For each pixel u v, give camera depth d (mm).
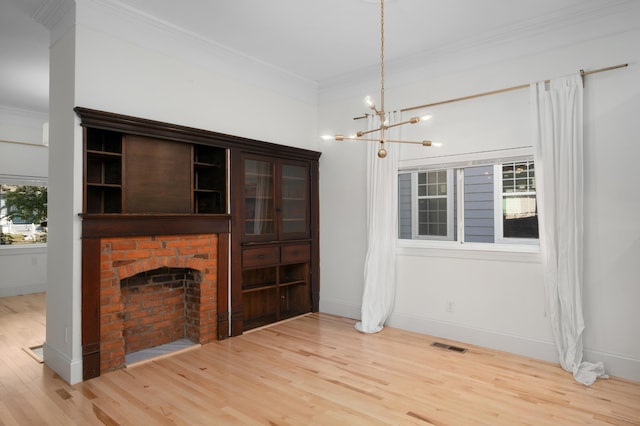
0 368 3328
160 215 3463
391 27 3645
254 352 3707
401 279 4473
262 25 3625
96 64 3207
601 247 3266
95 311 3121
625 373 3137
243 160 4332
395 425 2418
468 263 3992
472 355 3633
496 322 3809
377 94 4750
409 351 3736
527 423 2449
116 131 3285
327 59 4418
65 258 3148
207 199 4355
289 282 4969
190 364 3406
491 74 3881
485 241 4082
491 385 2988
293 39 3914
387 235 4473
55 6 3219
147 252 3465
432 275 4238
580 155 3311
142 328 3758
